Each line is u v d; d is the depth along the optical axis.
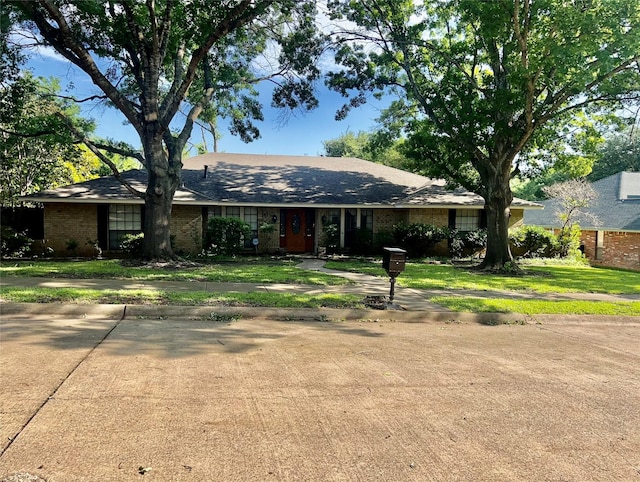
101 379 4.00
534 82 11.92
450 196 19.09
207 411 3.44
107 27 12.44
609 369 5.01
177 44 14.06
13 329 5.68
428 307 7.89
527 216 27.08
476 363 5.02
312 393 3.91
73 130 12.31
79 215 15.83
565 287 11.30
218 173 19.83
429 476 2.66
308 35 14.56
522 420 3.53
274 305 7.43
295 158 23.00
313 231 19.45
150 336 5.58
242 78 16.02
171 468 2.62
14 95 13.00
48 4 10.41
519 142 13.56
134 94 15.81
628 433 3.36
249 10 12.40
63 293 7.52
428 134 14.66
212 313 6.97
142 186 16.34
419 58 15.66
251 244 18.56
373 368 4.67
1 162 18.62
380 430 3.25
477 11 11.80
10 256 15.16
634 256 20.17
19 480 2.41
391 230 19.30
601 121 15.24
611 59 10.73
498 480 2.65
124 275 10.54
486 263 14.91
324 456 2.85
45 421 3.14
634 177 23.62
